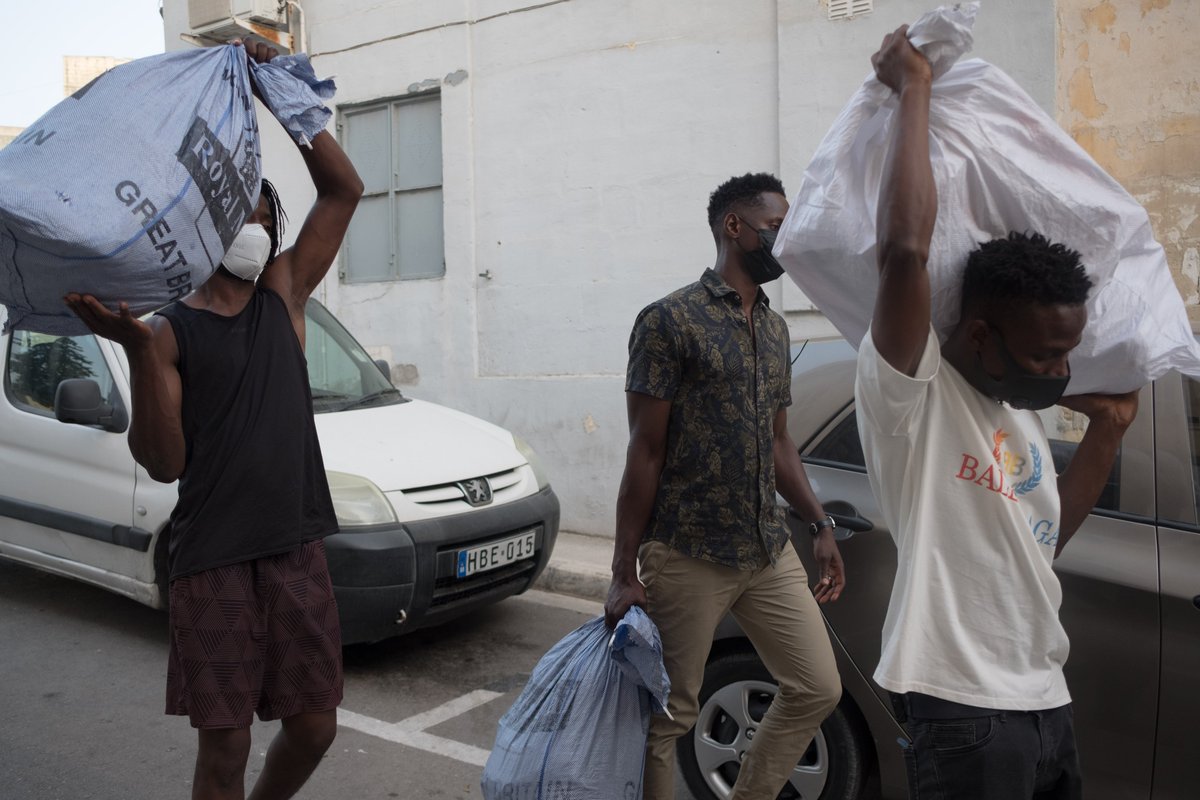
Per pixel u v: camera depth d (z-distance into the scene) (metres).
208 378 2.09
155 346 1.98
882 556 2.76
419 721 3.88
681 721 2.38
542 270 7.02
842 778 2.83
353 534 4.01
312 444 2.29
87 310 1.68
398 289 7.71
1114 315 1.70
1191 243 5.03
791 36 5.87
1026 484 1.65
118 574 4.65
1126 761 2.47
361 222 8.01
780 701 2.46
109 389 4.73
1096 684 2.50
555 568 5.82
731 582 2.36
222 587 2.09
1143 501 2.58
